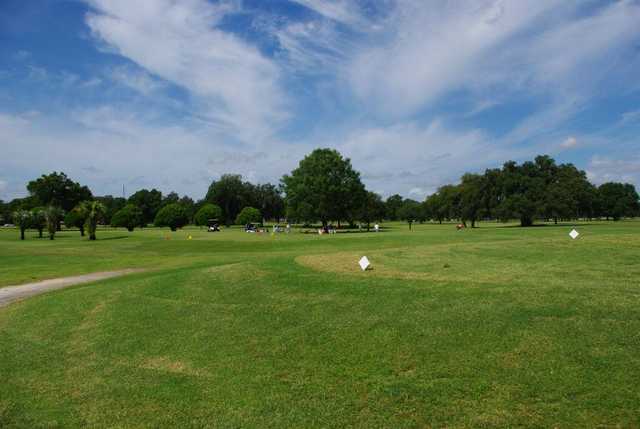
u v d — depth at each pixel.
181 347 10.52
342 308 11.55
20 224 76.38
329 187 91.94
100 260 37.94
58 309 15.45
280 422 6.92
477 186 91.25
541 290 11.01
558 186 85.06
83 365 10.09
